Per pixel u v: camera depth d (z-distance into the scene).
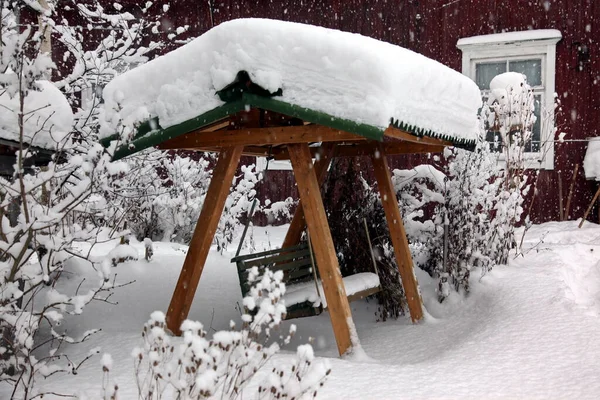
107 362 2.67
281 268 5.59
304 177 4.61
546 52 10.88
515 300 5.46
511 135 7.66
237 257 5.27
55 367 3.56
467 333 5.02
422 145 6.17
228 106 4.27
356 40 4.13
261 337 5.67
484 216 6.72
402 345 5.11
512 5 11.20
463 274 6.25
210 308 6.18
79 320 5.27
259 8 12.48
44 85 4.35
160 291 6.21
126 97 4.63
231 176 4.84
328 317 6.49
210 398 2.83
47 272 3.71
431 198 6.80
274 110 4.17
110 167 3.65
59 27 7.52
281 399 2.79
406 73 4.08
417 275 6.92
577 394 3.43
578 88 10.86
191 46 4.39
